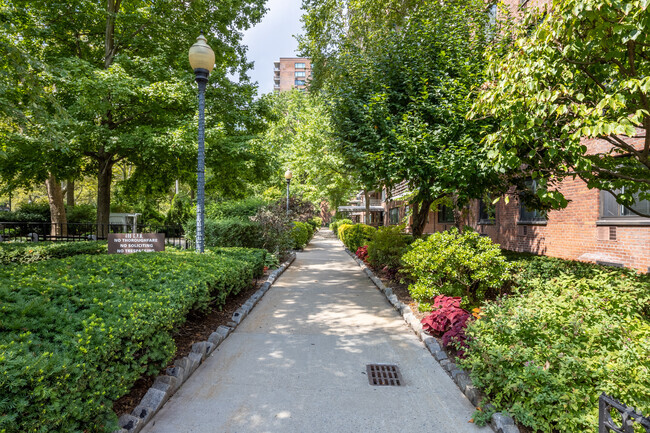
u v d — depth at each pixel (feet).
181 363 12.36
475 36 26.73
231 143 43.16
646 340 9.86
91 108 32.81
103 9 41.42
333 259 49.88
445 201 35.86
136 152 41.60
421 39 27.27
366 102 26.40
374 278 30.99
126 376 8.95
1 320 8.52
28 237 42.19
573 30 11.43
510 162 13.12
